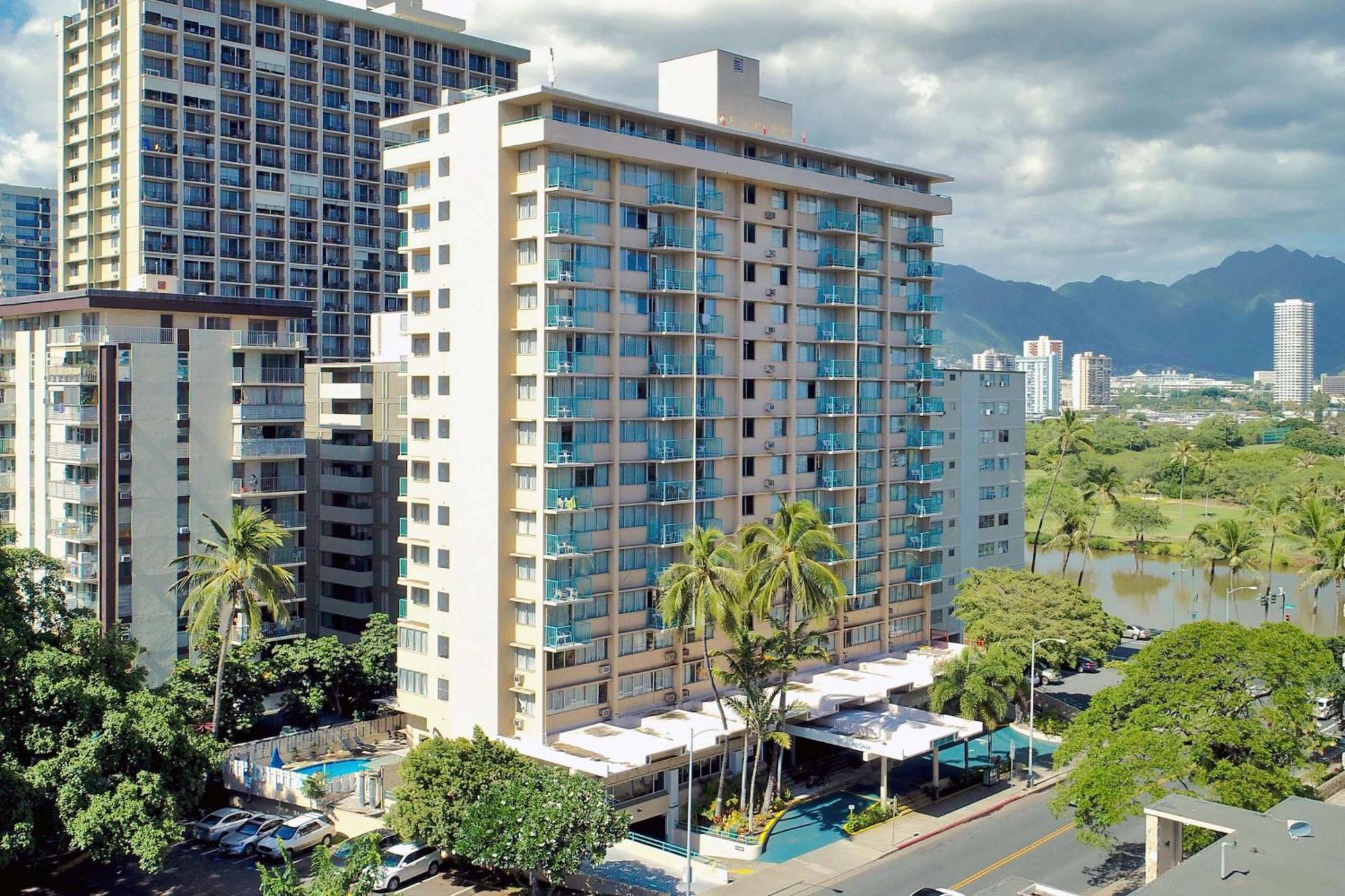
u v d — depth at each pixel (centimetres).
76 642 6544
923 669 9262
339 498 10881
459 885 6378
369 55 15700
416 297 8281
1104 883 6394
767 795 7538
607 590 7900
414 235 8275
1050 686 10638
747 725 7431
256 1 14512
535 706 7588
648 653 8144
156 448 9019
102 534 8762
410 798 6419
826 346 9625
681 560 8369
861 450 9706
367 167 15712
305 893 4544
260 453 9606
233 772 7481
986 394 12056
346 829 7038
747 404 8856
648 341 8238
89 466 9000
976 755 8875
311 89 15162
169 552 9100
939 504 10481
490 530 7688
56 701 5975
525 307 7656
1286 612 14062
